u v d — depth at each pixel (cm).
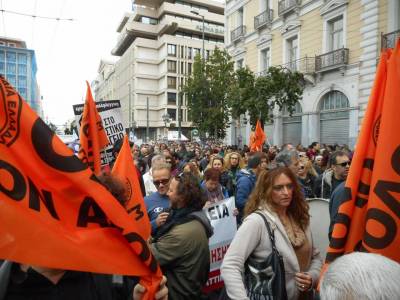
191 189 295
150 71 6938
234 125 3025
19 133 173
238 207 520
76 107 552
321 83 2116
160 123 6694
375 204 199
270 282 246
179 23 6769
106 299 203
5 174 167
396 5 1669
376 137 208
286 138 2444
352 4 1894
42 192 174
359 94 1867
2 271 175
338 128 2028
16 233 164
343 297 108
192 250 280
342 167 422
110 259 182
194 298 283
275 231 258
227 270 248
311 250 275
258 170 541
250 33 2795
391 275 109
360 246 208
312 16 2178
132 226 186
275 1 2517
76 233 177
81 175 179
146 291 192
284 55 2425
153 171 443
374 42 1767
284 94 2023
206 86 2758
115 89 8894
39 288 178
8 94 174
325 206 361
